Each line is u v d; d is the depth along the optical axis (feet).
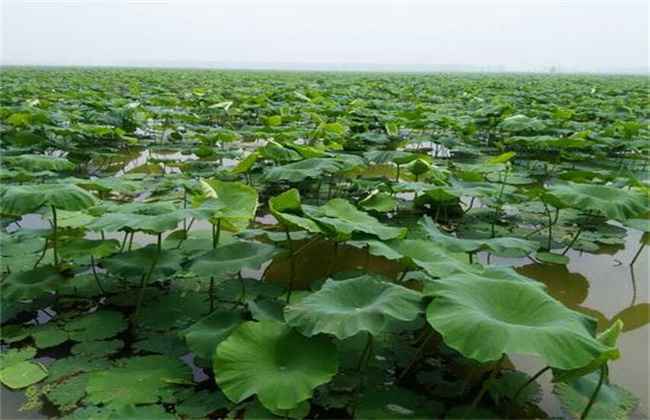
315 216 14.88
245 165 24.47
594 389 10.56
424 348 13.01
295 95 61.21
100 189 19.20
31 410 10.68
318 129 34.99
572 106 60.34
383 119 42.78
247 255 13.61
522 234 22.13
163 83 102.37
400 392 11.17
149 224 12.59
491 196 21.62
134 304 14.90
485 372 12.11
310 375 9.90
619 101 66.08
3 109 39.17
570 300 17.01
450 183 23.16
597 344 8.99
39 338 13.08
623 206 17.53
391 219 23.68
